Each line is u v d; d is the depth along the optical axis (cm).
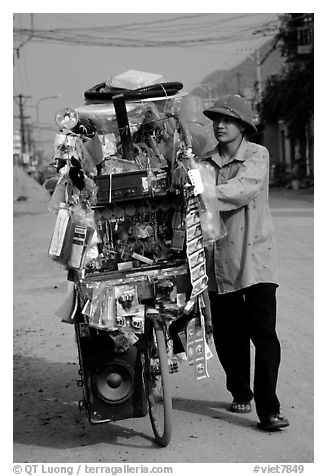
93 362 491
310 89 3731
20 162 6181
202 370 504
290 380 621
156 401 517
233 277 532
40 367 701
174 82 528
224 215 529
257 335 527
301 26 3569
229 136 529
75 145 494
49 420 564
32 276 1239
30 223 2739
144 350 513
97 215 504
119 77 553
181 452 492
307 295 953
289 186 4075
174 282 495
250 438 512
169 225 521
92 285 483
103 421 493
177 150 503
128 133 508
